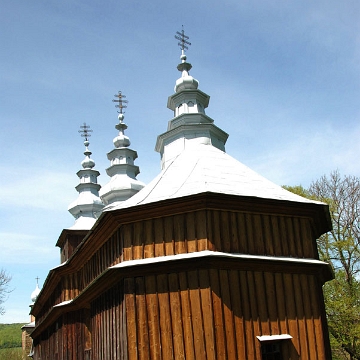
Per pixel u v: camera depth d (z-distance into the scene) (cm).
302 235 1806
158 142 2491
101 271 2061
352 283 3575
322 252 3731
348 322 3419
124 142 3703
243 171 1994
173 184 1881
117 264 1727
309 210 1814
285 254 1739
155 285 1653
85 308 2538
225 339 1543
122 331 1686
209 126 2339
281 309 1662
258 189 1841
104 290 1948
